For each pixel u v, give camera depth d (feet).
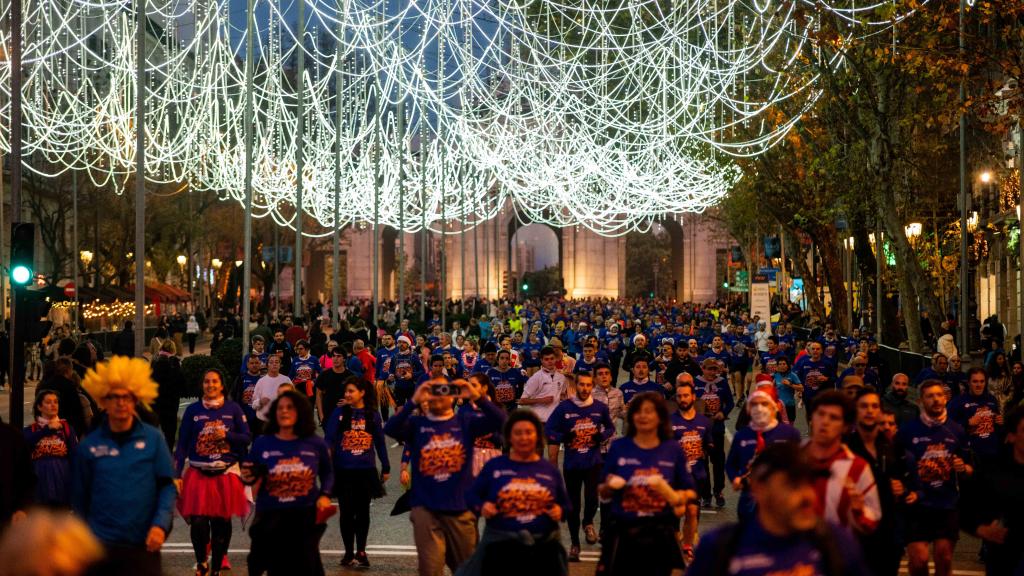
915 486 32.55
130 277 226.99
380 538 44.91
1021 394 60.54
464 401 38.29
